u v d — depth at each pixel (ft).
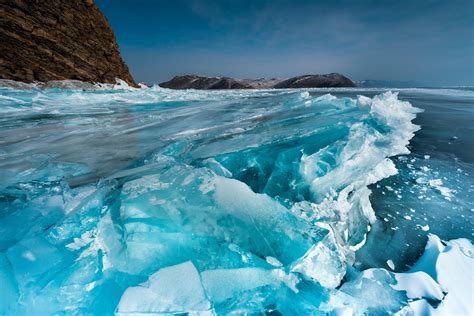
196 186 6.45
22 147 12.30
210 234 5.20
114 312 3.76
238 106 29.07
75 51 50.37
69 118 20.74
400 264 5.98
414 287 4.98
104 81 57.47
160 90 53.72
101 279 4.37
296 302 4.49
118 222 5.51
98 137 14.30
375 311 4.48
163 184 6.62
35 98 28.48
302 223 5.84
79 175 8.98
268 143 10.33
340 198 7.70
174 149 11.19
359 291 4.92
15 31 39.58
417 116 25.67
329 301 4.50
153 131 15.72
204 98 41.47
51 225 5.79
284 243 5.21
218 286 4.31
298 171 8.51
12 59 39.09
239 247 5.00
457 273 5.38
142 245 4.94
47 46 44.57
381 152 11.32
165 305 3.80
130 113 24.14
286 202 7.36
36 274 4.32
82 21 53.06
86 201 6.51
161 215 5.54
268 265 4.76
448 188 9.68
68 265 4.53
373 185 9.95
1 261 4.55
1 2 37.78
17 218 6.05
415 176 10.77
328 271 5.18
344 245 6.44
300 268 4.96
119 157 10.88
